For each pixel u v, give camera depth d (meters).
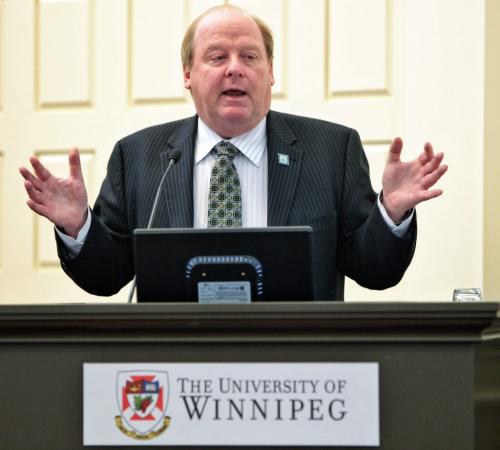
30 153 6.06
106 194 4.11
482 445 2.61
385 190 3.46
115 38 5.95
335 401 2.46
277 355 2.49
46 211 3.47
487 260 5.33
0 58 6.12
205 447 2.47
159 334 2.52
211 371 2.48
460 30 5.40
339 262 3.96
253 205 3.92
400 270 3.63
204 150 4.01
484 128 5.34
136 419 2.49
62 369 2.56
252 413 2.47
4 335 2.58
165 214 3.89
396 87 5.54
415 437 2.46
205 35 3.94
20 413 2.57
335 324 2.46
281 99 5.69
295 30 5.68
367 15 5.57
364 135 5.57
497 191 5.34
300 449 2.46
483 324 2.43
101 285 3.81
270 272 2.72
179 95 5.85
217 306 2.47
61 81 6.03
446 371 2.46
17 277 6.02
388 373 2.47
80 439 2.54
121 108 5.94
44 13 6.06
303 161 3.96
